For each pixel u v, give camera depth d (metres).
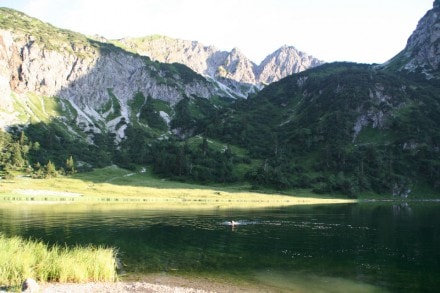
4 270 36.22
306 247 64.50
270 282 43.09
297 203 181.75
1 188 180.75
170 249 60.97
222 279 43.88
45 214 105.81
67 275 38.88
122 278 42.72
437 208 154.62
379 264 52.75
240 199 188.50
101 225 86.81
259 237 74.25
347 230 85.19
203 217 108.31
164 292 37.06
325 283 43.28
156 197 182.88
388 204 184.25
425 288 42.09
